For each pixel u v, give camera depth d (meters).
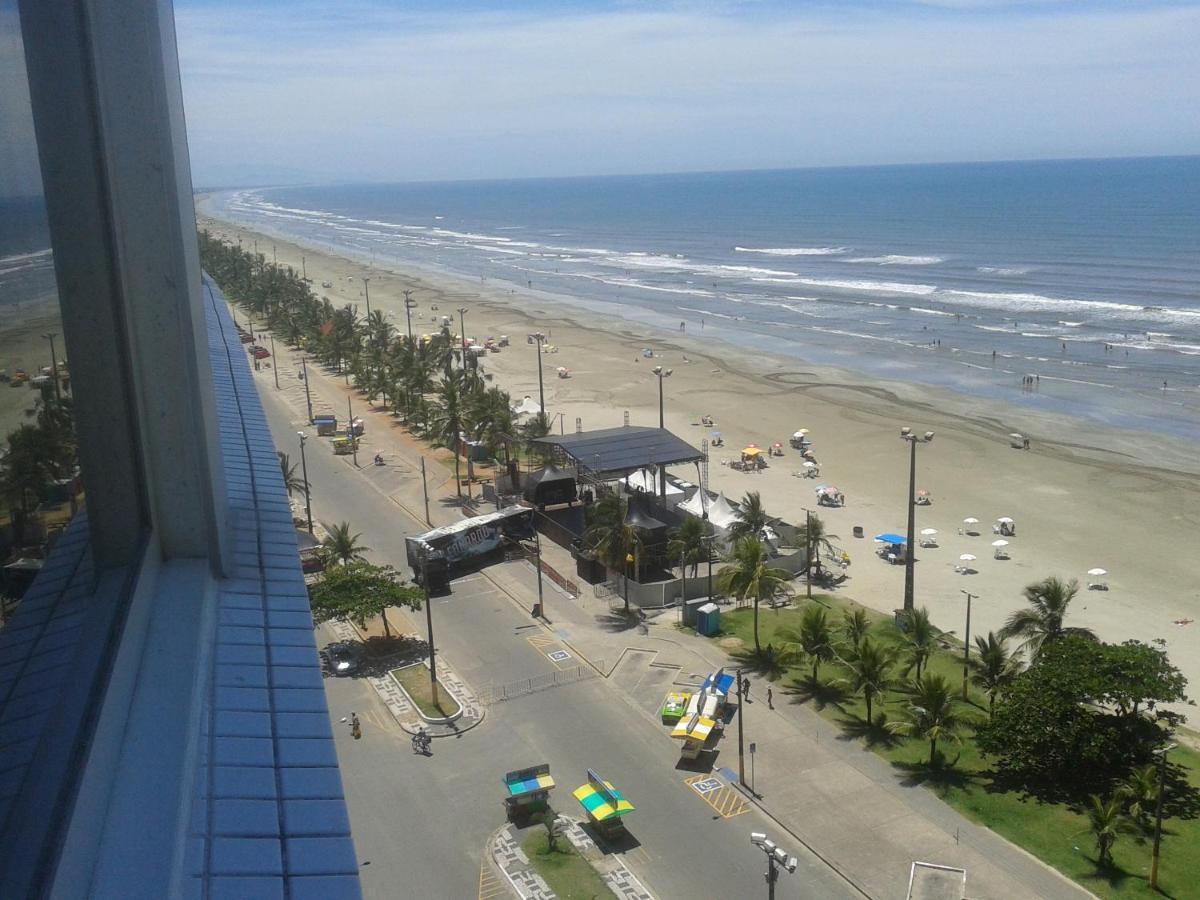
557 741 44.00
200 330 13.90
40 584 7.96
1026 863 35.25
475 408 85.38
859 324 158.62
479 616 57.50
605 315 178.75
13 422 7.32
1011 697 41.50
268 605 12.80
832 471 87.25
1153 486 80.94
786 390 117.19
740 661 51.31
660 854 36.00
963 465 87.81
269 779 9.11
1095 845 36.12
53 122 8.92
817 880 34.56
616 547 57.56
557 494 74.06
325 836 8.60
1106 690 39.50
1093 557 67.06
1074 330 144.62
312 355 148.12
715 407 110.31
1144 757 40.34
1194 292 172.88
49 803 6.70
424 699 47.59
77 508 9.43
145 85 11.00
